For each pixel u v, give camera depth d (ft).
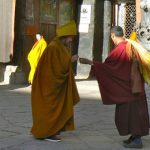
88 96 72.64
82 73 101.60
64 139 44.14
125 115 40.47
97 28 101.35
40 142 42.65
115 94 40.42
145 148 41.57
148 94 50.44
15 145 41.39
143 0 52.21
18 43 87.04
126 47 40.47
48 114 42.57
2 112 57.06
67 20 99.40
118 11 102.73
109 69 40.47
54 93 42.45
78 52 101.86
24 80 87.20
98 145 42.11
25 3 87.04
